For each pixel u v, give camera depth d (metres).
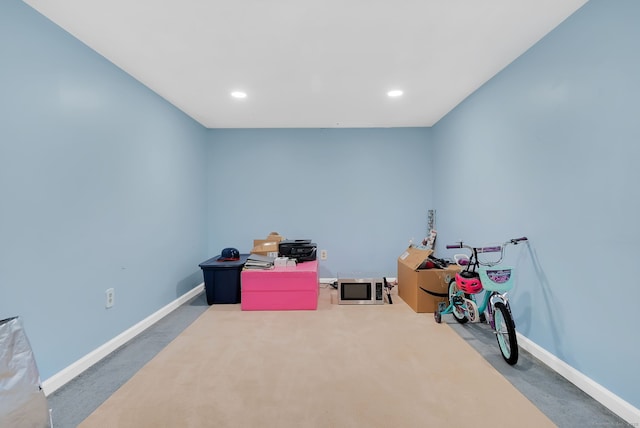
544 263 1.90
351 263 4.00
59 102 1.73
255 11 1.60
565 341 1.75
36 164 1.60
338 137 3.95
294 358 2.01
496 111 2.40
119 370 1.87
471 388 1.67
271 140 3.95
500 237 2.38
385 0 1.52
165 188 2.89
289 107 3.14
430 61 2.18
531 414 1.46
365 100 2.95
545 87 1.87
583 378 1.62
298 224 3.98
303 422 1.42
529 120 2.02
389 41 1.91
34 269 1.59
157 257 2.74
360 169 3.96
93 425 1.40
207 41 1.90
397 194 3.96
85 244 1.92
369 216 3.98
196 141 3.60
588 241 1.59
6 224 1.46
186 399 1.59
